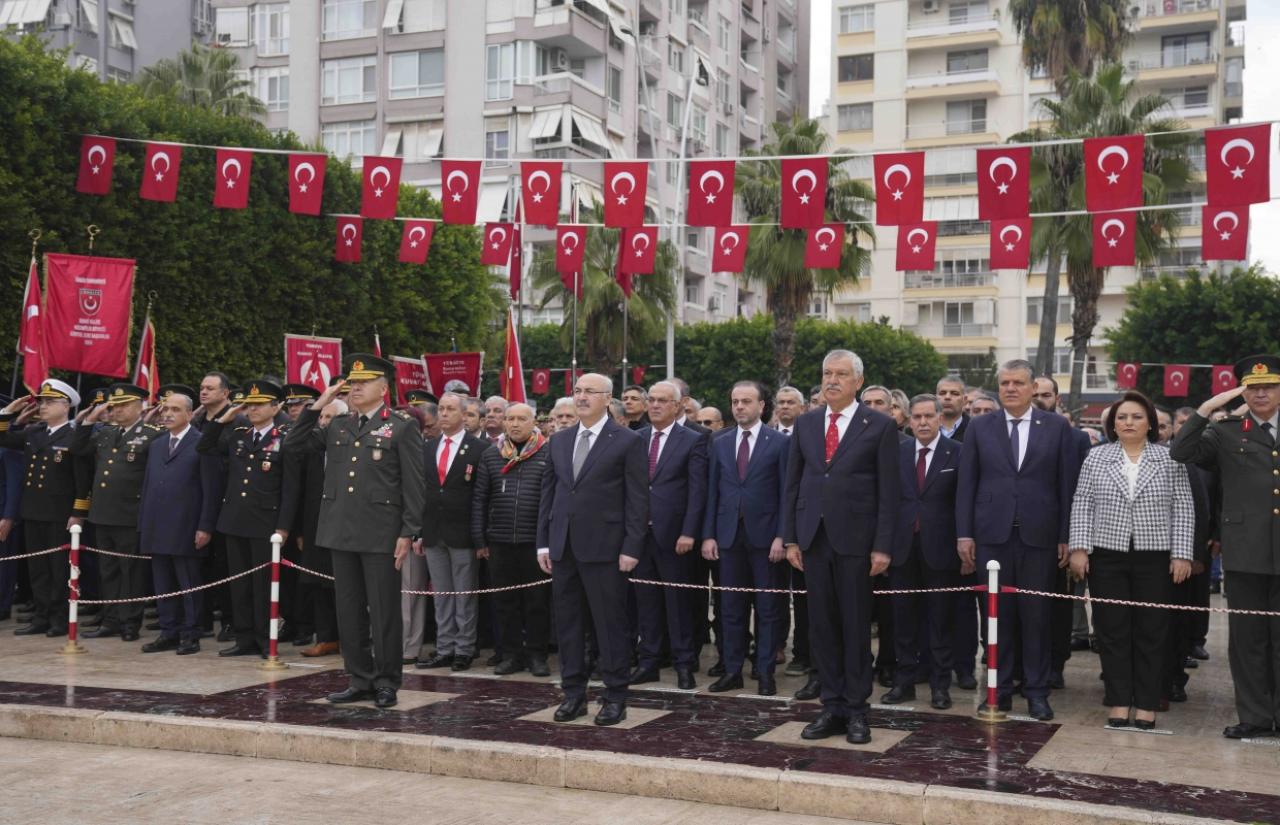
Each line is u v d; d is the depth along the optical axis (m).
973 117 55.62
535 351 44.12
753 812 6.04
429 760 6.78
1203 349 37.91
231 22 43.16
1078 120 27.19
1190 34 54.28
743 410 8.91
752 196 28.69
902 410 10.56
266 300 21.44
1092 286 26.61
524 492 9.42
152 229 18.73
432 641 11.04
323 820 5.84
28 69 16.56
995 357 53.75
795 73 64.25
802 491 7.20
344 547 8.01
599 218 32.47
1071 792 5.86
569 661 7.64
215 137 20.33
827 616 7.11
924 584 8.73
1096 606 7.73
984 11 55.56
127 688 8.56
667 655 10.29
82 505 11.36
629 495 7.54
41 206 16.69
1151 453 7.71
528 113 40.84
